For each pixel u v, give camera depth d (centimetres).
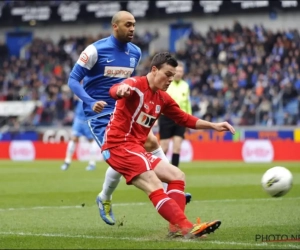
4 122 7156
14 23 8656
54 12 8100
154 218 2036
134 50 1908
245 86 6594
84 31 8350
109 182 1781
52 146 6244
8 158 6397
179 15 7712
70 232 1712
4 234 1653
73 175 4016
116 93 1443
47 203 2533
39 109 7081
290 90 6166
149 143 1775
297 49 6769
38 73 7981
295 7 7062
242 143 5538
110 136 1537
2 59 8325
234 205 2383
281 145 5391
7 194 2892
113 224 1827
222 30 7338
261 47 6938
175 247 1341
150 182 1480
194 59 7200
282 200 2542
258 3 7038
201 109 6419
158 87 1527
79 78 1797
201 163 5166
